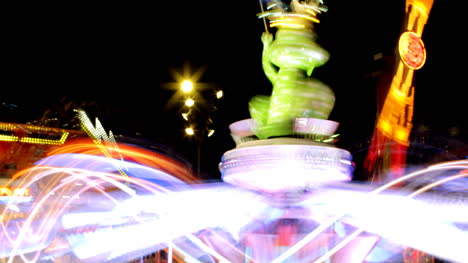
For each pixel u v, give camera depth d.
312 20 5.28
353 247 5.02
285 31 5.17
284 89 5.15
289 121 5.10
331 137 5.33
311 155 4.84
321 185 5.16
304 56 5.11
